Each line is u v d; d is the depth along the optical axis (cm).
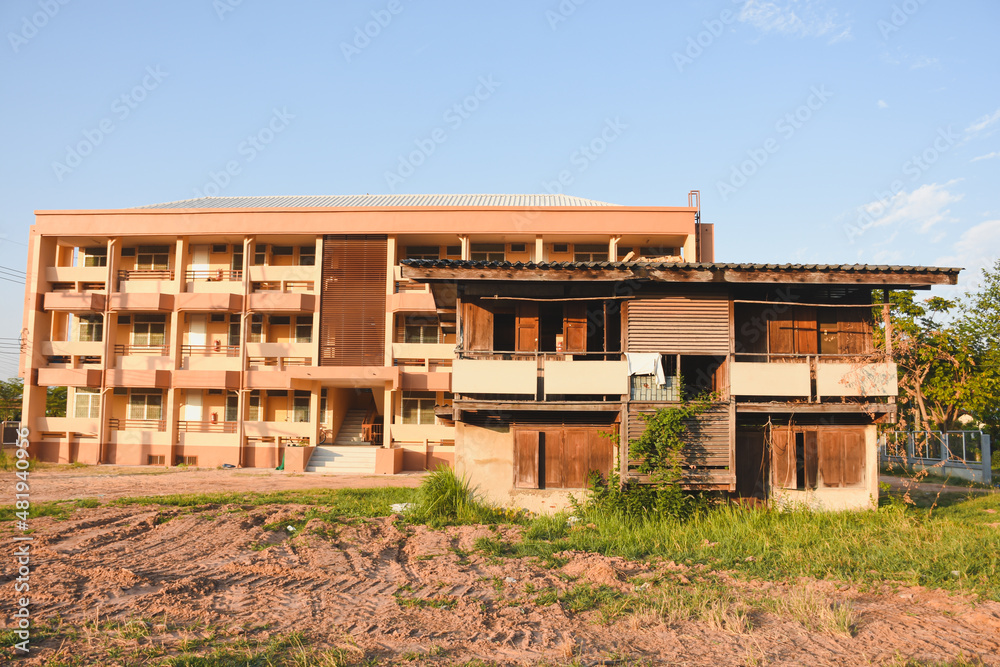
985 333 3156
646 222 2714
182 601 852
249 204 3366
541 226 2745
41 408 2956
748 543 1213
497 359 1550
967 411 3306
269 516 1473
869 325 1562
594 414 1537
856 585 964
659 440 1402
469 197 3528
